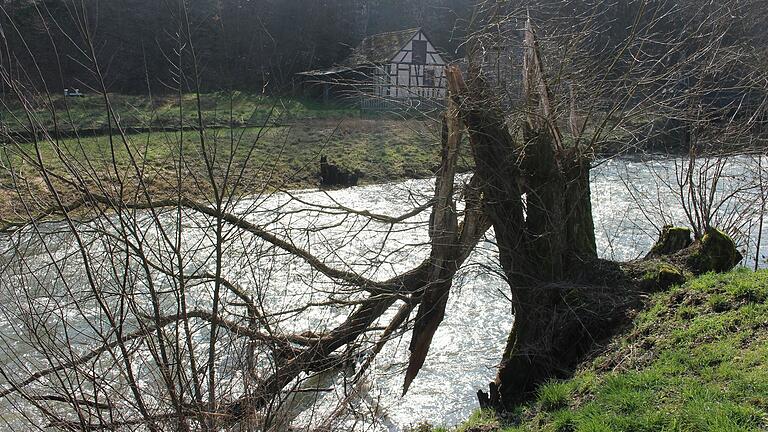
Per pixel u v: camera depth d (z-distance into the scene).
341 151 25.22
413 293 8.95
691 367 6.57
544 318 8.88
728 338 6.89
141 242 5.40
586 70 9.91
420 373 10.76
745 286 7.77
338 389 8.99
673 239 9.97
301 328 9.73
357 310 9.62
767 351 6.36
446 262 8.84
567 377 8.00
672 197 18.06
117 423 5.34
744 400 5.68
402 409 9.50
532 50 9.04
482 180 8.91
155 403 5.77
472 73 8.62
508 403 8.61
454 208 8.76
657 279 8.90
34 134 4.74
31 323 5.86
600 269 9.23
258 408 6.42
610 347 7.90
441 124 8.95
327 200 21.19
